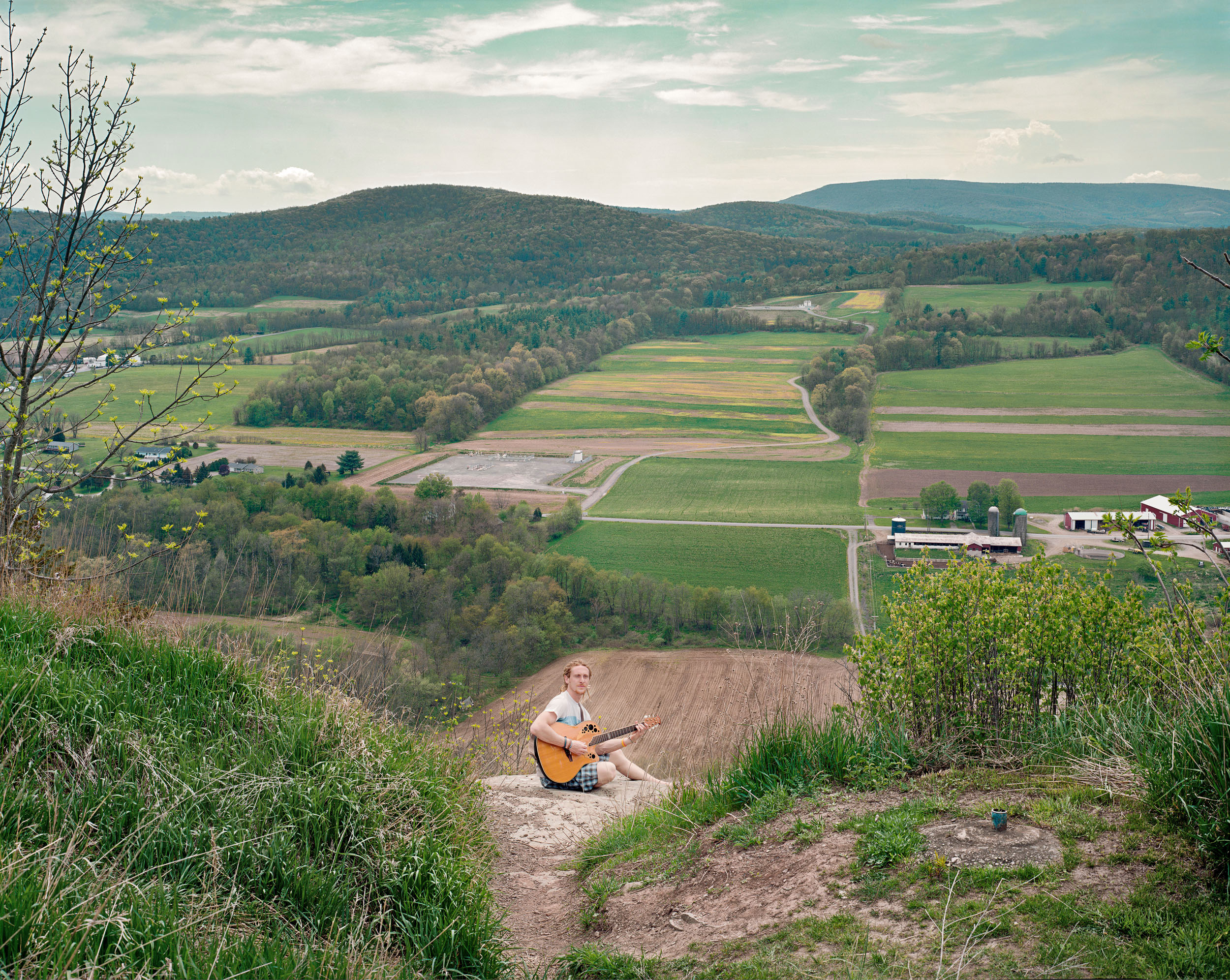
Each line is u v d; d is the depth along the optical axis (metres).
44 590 5.71
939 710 4.76
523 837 4.94
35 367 6.75
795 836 3.94
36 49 6.61
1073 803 3.60
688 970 3.10
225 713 4.40
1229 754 3.16
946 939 2.85
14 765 3.55
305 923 3.29
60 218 6.78
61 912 2.61
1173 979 2.44
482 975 3.30
